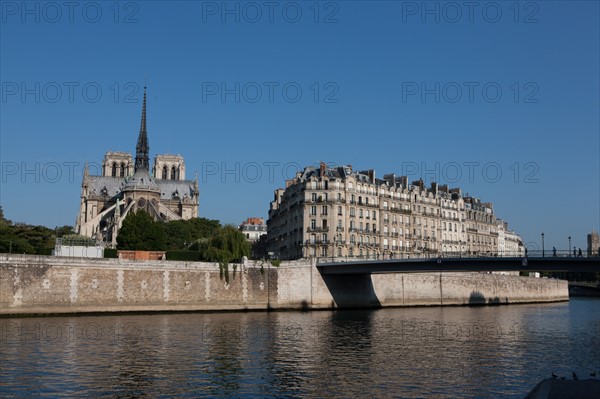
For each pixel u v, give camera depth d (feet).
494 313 386.73
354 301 415.23
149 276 335.06
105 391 138.72
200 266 353.10
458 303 482.69
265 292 376.89
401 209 552.41
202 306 351.05
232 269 365.20
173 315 321.73
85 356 179.52
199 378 153.07
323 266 395.34
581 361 186.39
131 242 476.13
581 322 320.29
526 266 310.04
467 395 139.33
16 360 171.94
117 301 323.57
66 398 132.46
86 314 312.50
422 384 149.79
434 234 589.32
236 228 380.58
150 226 483.92
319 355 189.47
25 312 295.89
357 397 136.67
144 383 146.72
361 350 200.95
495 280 521.24
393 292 444.14
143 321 280.10
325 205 496.23
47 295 303.07
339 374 160.35
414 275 458.91
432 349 205.46
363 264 375.45
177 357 180.75
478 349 207.31
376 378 156.04
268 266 379.96
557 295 612.29
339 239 494.18
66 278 309.22
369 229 518.78
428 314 366.84
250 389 142.72
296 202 519.19
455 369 169.68
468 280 494.59
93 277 317.42
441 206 606.96
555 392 105.81
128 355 182.50
